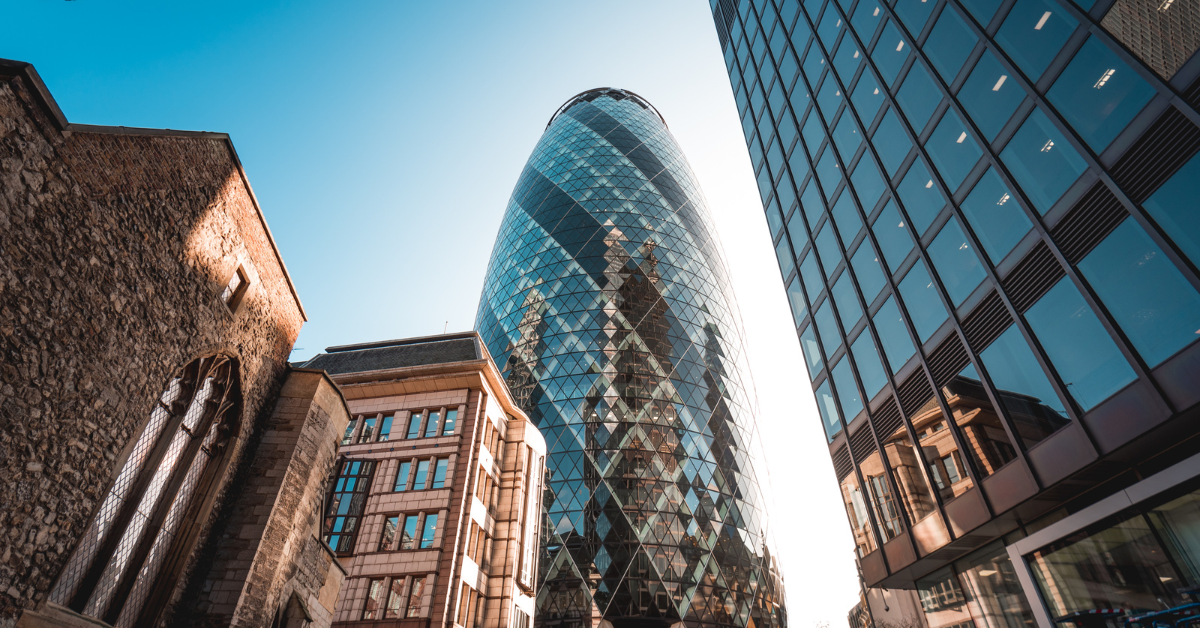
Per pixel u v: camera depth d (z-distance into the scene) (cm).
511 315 8475
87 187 1079
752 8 3897
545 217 9431
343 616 2861
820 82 2862
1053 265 1454
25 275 960
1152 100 1223
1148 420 1176
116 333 1155
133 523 1257
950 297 1814
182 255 1343
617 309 8000
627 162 10288
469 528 3203
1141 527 1253
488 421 3731
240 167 1536
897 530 2023
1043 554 1510
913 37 2106
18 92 935
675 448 6831
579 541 5931
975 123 1761
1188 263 1126
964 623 1795
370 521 3153
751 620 6019
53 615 1017
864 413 2250
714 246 10288
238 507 1579
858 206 2403
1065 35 1455
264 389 1730
